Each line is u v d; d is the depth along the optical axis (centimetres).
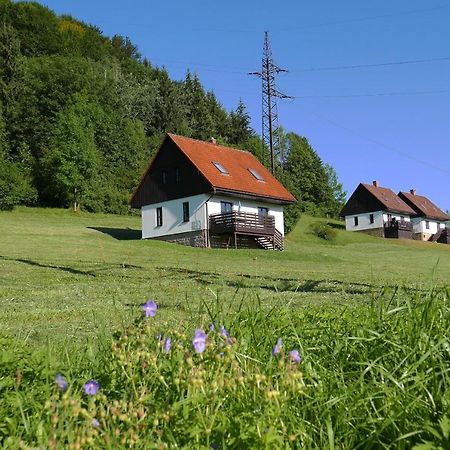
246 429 270
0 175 5216
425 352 341
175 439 272
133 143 7006
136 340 344
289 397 300
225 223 3775
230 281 1730
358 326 416
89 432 249
